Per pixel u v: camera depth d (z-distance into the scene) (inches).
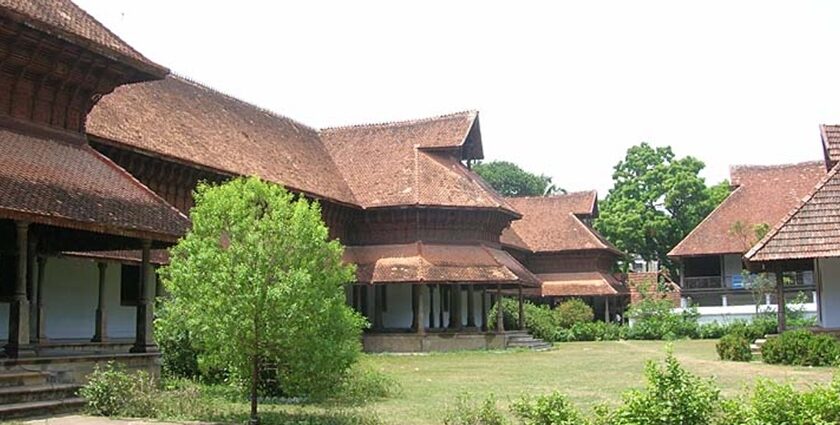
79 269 1029.2
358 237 1658.5
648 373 421.7
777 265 1113.4
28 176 669.3
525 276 1724.9
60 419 574.2
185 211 1175.6
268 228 555.2
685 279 2117.4
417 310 1557.6
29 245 836.0
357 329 596.1
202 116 1380.4
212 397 697.6
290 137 1668.3
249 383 608.7
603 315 2415.1
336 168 1739.7
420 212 1615.4
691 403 400.2
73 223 649.0
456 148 1750.7
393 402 689.6
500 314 1636.3
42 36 743.1
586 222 2527.1
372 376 749.9
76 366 692.7
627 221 2691.9
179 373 824.9
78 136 815.1
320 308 550.6
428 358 1348.4
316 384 569.0
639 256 2822.3
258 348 550.6
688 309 2064.5
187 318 565.6
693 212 2701.8
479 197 1670.8
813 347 1003.9
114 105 1134.4
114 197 741.3
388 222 1635.1
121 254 986.7
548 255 2373.3
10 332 666.8
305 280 538.3
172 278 595.2
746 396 461.7
